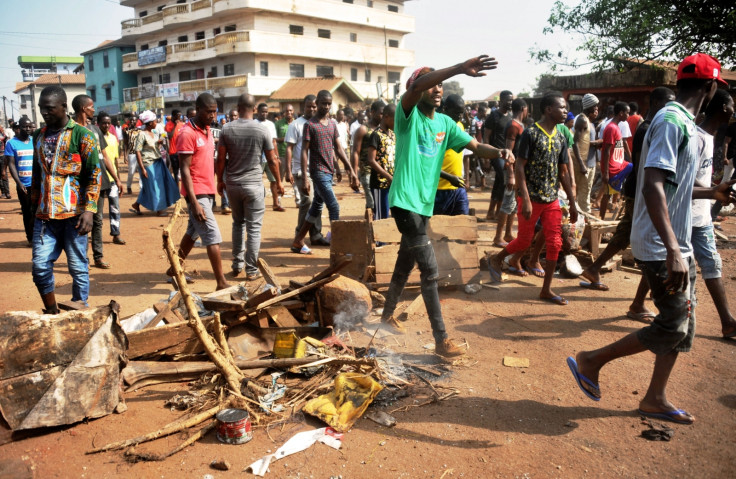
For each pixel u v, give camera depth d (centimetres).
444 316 531
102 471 291
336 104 3969
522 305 561
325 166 751
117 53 5412
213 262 582
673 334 319
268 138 635
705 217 459
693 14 1321
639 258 333
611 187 922
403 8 5309
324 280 476
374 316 515
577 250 682
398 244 593
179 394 372
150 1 5284
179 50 4606
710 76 319
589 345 460
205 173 575
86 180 459
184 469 293
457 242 608
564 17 1527
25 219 787
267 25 4281
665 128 308
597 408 358
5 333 321
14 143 796
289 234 932
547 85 2523
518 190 552
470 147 445
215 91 4347
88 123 723
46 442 318
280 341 405
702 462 302
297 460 301
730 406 360
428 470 293
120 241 854
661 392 342
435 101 409
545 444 317
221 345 386
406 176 407
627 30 1420
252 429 332
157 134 1100
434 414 349
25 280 655
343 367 393
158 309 444
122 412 350
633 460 303
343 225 598
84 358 342
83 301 468
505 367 419
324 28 4609
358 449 311
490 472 292
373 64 4934
